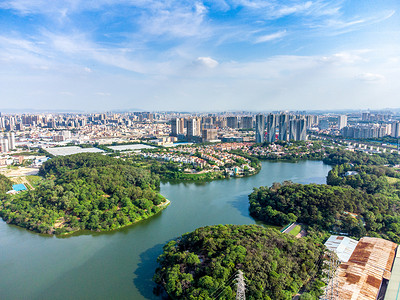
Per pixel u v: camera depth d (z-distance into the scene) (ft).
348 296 542.16
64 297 609.42
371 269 629.92
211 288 545.44
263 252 619.67
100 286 642.22
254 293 530.68
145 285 644.27
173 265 641.40
